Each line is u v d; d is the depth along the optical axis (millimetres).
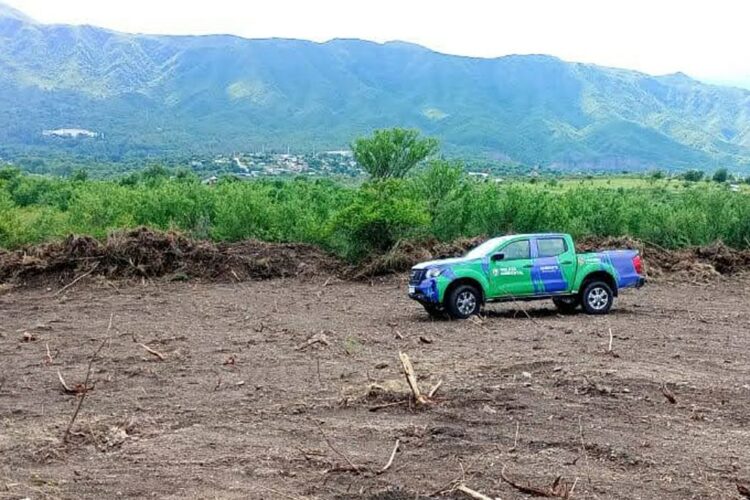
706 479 6785
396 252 24766
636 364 11586
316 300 20438
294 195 33344
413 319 17062
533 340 13992
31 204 46719
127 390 10555
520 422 8523
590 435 8031
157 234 25109
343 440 8070
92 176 125938
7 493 6617
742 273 25500
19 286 22578
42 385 10961
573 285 17359
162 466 7348
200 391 10430
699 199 30922
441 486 6668
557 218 27750
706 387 10031
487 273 16859
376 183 26828
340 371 11531
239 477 7000
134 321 17094
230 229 28438
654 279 24156
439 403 9312
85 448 7984
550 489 6477
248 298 20797
